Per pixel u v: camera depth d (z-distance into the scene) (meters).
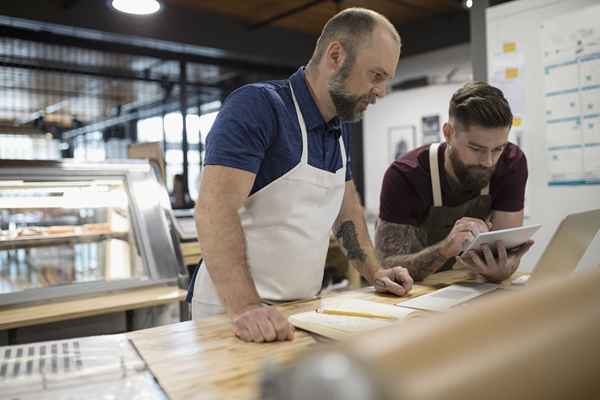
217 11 5.44
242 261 1.15
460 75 5.75
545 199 2.44
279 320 0.99
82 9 4.72
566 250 1.00
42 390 0.74
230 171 1.18
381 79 1.26
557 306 0.31
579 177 2.31
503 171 1.79
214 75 6.95
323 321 1.04
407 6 5.48
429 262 1.56
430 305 1.21
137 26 5.03
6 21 4.52
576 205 2.33
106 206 2.51
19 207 2.29
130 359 0.85
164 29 5.19
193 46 5.41
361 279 4.37
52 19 4.58
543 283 0.35
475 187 1.70
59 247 2.46
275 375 0.27
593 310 0.32
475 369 0.25
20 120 9.01
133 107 8.72
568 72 2.31
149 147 2.82
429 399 0.22
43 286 2.31
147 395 0.72
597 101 2.22
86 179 2.43
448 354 0.25
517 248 1.53
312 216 1.40
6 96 7.76
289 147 1.32
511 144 1.85
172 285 2.36
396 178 1.79
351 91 1.27
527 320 0.29
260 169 1.34
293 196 1.36
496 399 0.25
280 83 1.41
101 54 5.55
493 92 1.57
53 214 2.50
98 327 2.21
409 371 0.23
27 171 2.27
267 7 5.30
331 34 1.28
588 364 0.31
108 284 2.23
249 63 6.21
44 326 2.09
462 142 1.58
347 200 1.62
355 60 1.23
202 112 7.79
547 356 0.28
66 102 8.27
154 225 2.49
